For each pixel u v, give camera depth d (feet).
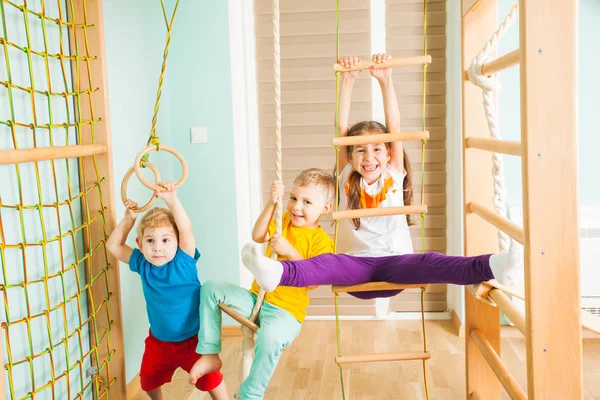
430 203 12.35
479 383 7.73
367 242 8.31
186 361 7.87
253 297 7.73
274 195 6.76
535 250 5.42
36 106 6.93
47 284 7.07
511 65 6.08
